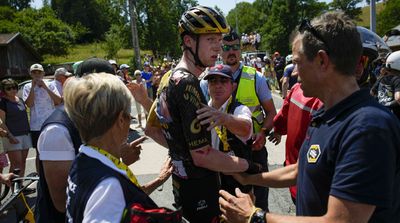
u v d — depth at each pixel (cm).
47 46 6022
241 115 274
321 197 153
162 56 5853
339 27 149
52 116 207
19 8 10156
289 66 1152
